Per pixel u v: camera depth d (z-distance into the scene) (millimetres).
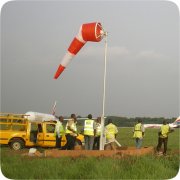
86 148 18031
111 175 12242
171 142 29203
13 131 20219
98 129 19266
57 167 12531
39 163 13086
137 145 20188
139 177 12367
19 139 20219
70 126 17703
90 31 16453
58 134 19375
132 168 12680
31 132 20609
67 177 12062
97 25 16531
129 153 15945
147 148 17578
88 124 17984
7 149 19781
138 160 13609
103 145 17281
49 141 20516
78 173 12203
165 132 20125
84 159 13891
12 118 20219
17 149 20125
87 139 17984
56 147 19672
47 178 11992
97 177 12000
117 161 13453
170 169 13391
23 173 12234
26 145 20250
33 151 16406
